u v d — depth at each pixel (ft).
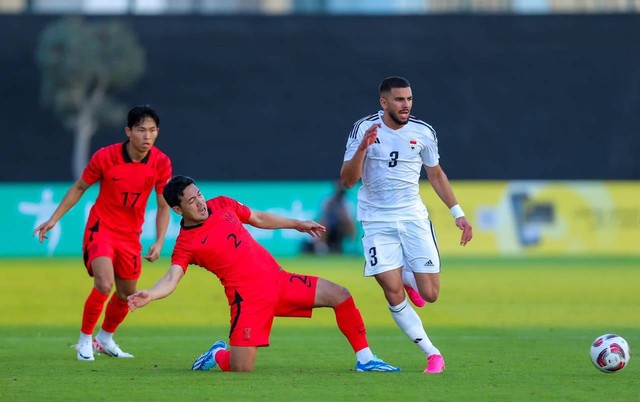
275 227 109.40
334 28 467.93
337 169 465.47
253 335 103.96
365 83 467.52
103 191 119.24
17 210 332.39
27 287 229.66
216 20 468.75
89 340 117.80
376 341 139.03
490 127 463.83
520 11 470.39
